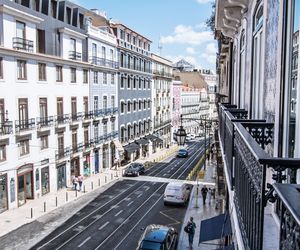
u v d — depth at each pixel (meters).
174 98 73.06
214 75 119.44
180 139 21.97
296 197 1.94
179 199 25.39
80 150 33.97
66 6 31.97
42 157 27.97
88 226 21.22
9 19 24.00
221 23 12.90
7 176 23.98
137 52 49.44
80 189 30.23
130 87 47.81
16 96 24.69
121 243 18.69
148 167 43.00
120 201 27.03
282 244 2.06
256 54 7.98
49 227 20.97
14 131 24.41
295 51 4.27
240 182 4.41
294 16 4.37
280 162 2.71
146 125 55.44
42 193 28.19
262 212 2.78
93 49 36.62
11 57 24.03
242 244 3.96
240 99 11.34
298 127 3.99
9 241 18.64
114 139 42.62
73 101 32.94
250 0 8.54
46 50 29.09
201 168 41.78
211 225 14.02
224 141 9.08
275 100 5.26
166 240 16.41
